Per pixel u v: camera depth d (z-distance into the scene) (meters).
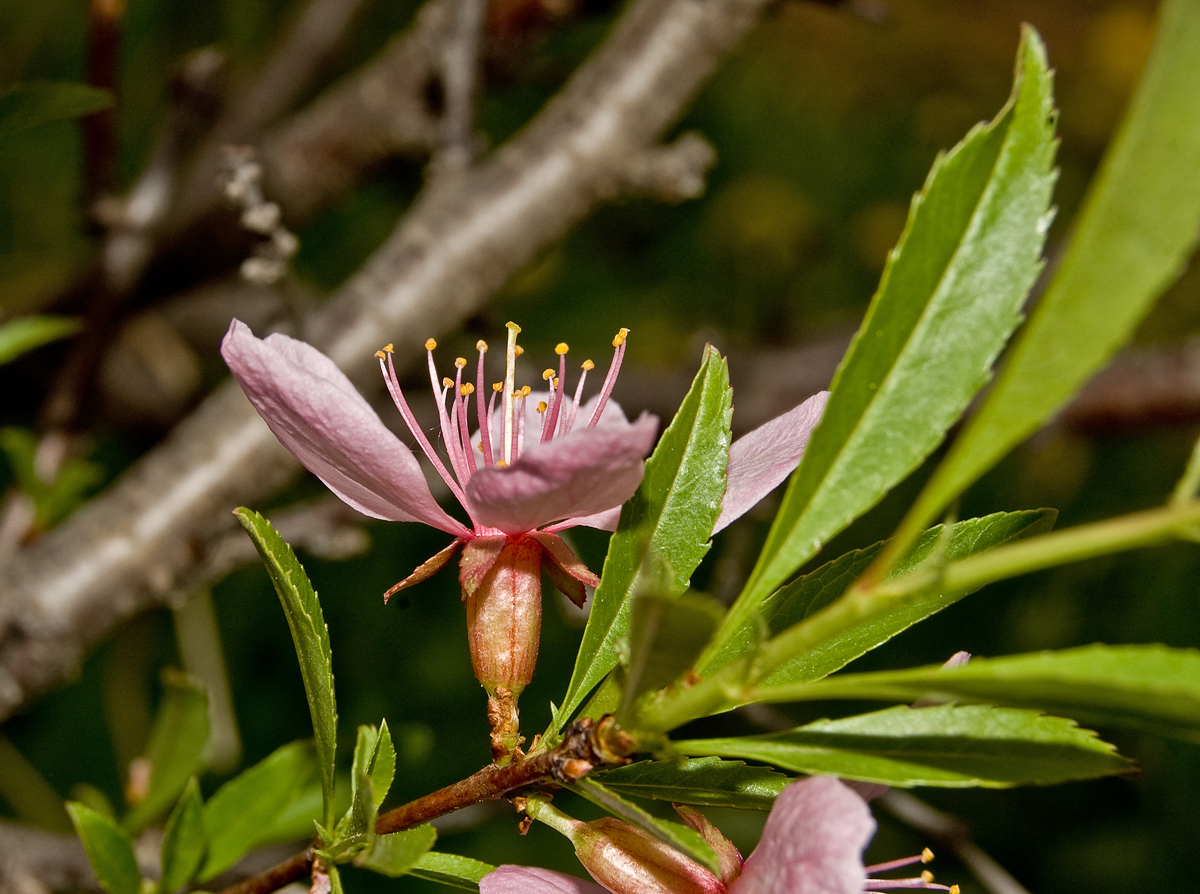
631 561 0.17
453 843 0.30
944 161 0.16
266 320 0.23
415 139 0.27
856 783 0.16
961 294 0.16
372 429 0.16
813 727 0.16
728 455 0.17
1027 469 0.39
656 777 0.16
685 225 0.40
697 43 0.24
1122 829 0.35
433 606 0.33
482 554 0.17
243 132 0.30
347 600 0.33
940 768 0.15
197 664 0.24
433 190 0.24
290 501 0.31
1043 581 0.36
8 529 0.23
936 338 0.16
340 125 0.27
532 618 0.16
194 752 0.20
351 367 0.23
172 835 0.18
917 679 0.15
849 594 0.15
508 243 0.24
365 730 0.17
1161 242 0.15
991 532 0.17
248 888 0.17
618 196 0.25
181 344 0.33
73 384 0.25
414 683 0.32
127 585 0.22
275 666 0.32
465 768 0.31
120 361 0.32
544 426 0.17
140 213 0.25
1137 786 0.35
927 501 0.15
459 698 0.32
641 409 0.31
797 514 0.16
